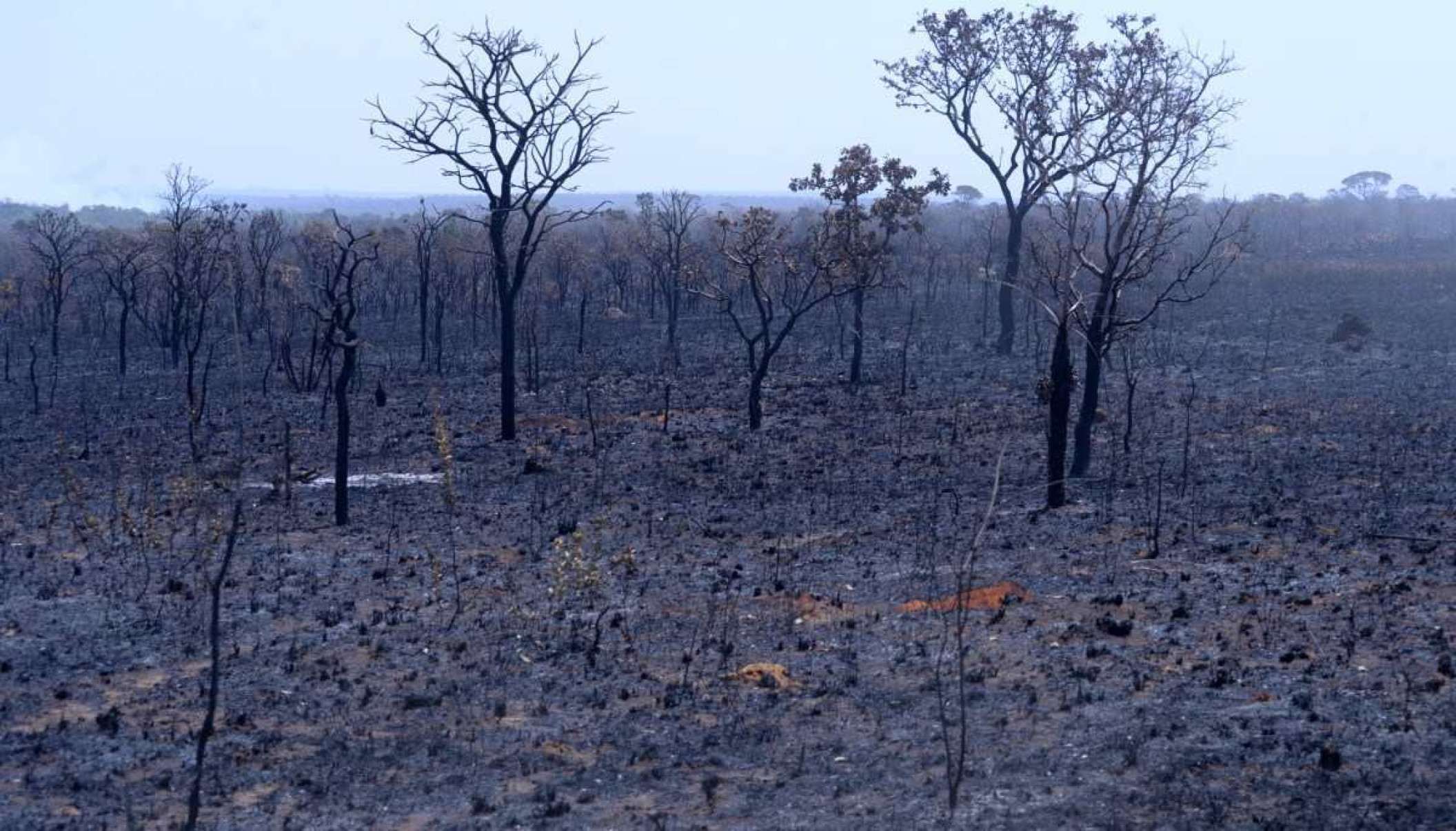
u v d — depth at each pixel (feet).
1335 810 38.78
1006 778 43.01
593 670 58.39
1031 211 287.69
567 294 353.72
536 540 89.51
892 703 52.31
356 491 110.93
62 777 44.78
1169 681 52.80
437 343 211.00
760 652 60.90
